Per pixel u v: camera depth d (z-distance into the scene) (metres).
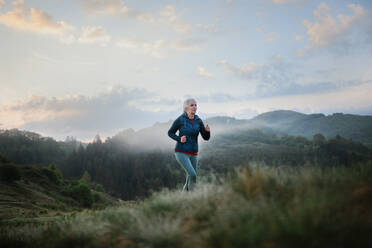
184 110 5.04
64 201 57.34
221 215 2.30
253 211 2.18
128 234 2.66
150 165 162.75
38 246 3.62
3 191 44.50
